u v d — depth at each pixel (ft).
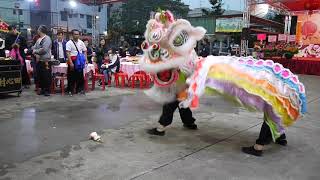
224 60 14.40
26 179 11.11
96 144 14.84
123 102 24.54
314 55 59.00
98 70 35.91
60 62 30.53
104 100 25.17
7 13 87.92
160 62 15.02
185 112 17.49
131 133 16.66
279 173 12.41
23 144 14.53
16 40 29.55
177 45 14.87
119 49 44.98
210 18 77.15
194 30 15.12
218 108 23.48
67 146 14.46
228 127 18.52
